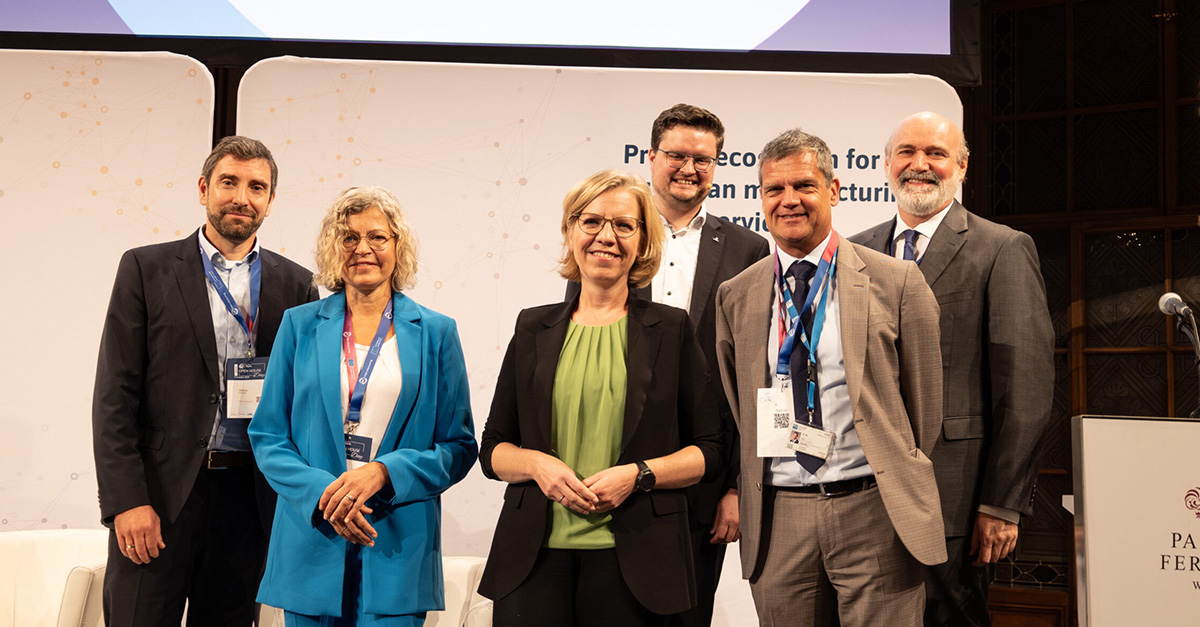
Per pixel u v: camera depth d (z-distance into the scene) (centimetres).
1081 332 452
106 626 267
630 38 385
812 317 247
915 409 241
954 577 268
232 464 274
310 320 248
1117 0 456
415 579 233
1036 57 470
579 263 235
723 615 351
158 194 362
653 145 310
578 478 221
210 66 388
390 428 238
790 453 239
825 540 237
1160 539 201
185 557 270
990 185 473
